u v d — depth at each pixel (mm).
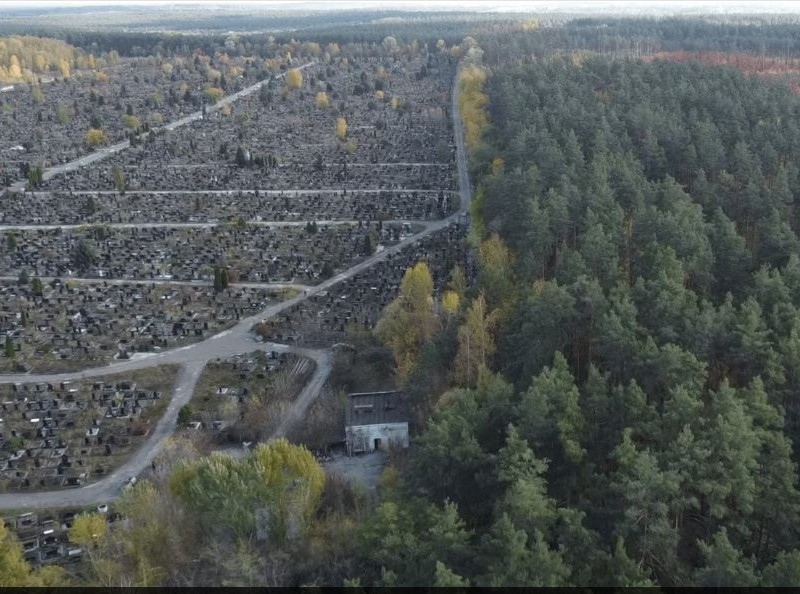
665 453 67750
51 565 81562
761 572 60469
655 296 92938
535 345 92188
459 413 78938
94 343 142375
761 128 169500
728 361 85500
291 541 78750
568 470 73375
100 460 107062
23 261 183000
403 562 66250
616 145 165250
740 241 110062
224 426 113750
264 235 198875
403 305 133500
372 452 102375
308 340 140875
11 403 121688
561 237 128125
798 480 70625
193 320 151500
